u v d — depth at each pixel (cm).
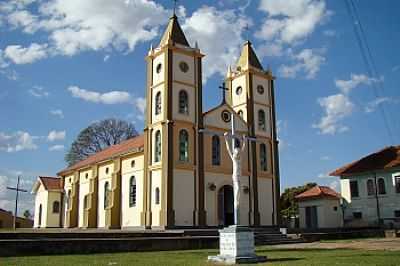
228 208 3878
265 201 4109
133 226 3828
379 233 3753
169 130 3547
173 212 3416
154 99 3778
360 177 4706
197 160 3675
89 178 4925
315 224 4822
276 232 3547
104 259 1778
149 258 1831
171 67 3706
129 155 4059
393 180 4434
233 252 1731
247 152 4081
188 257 1894
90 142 6544
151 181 3641
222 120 3969
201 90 3862
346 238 3553
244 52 4459
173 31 3862
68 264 1567
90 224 4522
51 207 5600
